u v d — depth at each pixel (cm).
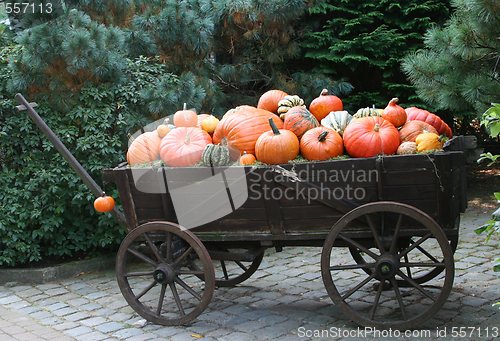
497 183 864
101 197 436
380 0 820
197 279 530
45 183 547
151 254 469
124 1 658
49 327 427
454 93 616
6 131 546
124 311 456
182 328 413
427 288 468
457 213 384
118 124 555
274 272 539
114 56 558
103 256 585
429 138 383
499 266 295
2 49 581
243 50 785
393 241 377
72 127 552
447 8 812
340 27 833
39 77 548
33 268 554
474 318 402
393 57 806
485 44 584
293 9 704
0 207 542
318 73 806
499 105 306
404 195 376
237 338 389
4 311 468
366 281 387
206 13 716
